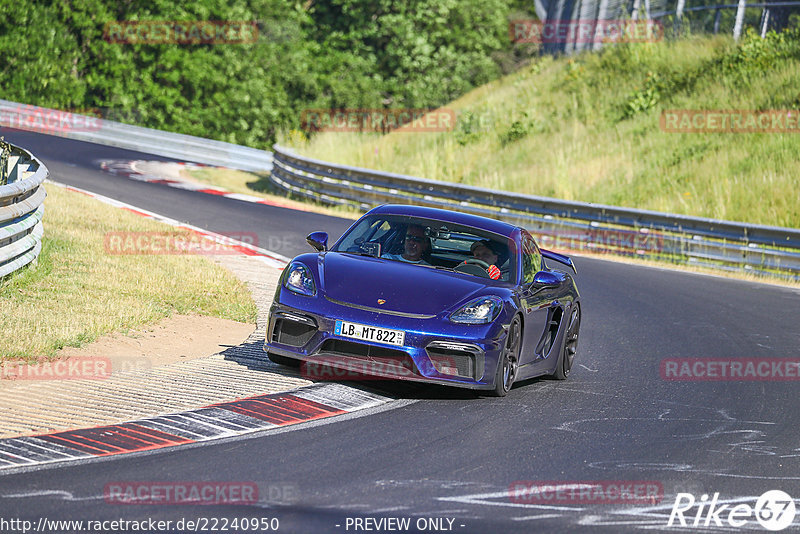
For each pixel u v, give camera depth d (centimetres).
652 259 5078
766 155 6194
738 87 7138
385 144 8219
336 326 1925
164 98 12144
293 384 1989
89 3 11800
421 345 1897
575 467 1572
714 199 5816
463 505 1330
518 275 2177
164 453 1475
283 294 2016
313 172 6525
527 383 2259
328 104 13275
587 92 8062
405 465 1501
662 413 2034
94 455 1441
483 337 1927
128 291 2745
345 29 14350
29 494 1248
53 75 11488
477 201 5706
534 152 7294
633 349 2786
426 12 14238
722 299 3878
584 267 4584
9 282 2509
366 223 2305
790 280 4662
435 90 13738
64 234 3422
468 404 1955
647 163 6575
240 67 12756
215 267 3372
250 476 1388
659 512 1368
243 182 7562
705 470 1614
